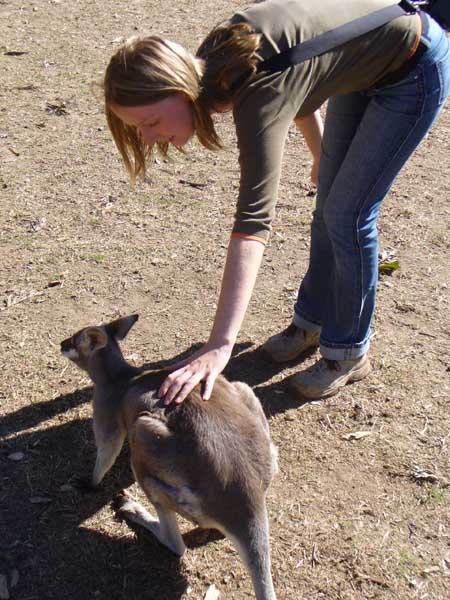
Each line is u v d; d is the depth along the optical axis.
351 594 1.71
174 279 2.79
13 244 2.98
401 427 2.16
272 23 1.57
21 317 2.60
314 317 2.35
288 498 1.95
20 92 4.17
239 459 1.64
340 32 1.64
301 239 3.02
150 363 2.40
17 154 3.60
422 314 2.60
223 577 1.77
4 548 1.84
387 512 1.91
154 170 3.50
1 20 5.18
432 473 2.00
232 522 1.61
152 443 1.67
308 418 2.20
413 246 2.98
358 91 1.89
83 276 2.80
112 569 1.79
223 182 3.41
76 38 4.87
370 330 2.43
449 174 3.49
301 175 3.48
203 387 1.67
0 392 2.29
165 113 1.54
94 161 3.56
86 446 2.13
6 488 2.00
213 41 1.57
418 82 1.79
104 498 1.99
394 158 1.89
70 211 3.19
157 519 1.88
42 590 1.75
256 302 2.68
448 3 1.85
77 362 2.10
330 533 1.85
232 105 1.56
